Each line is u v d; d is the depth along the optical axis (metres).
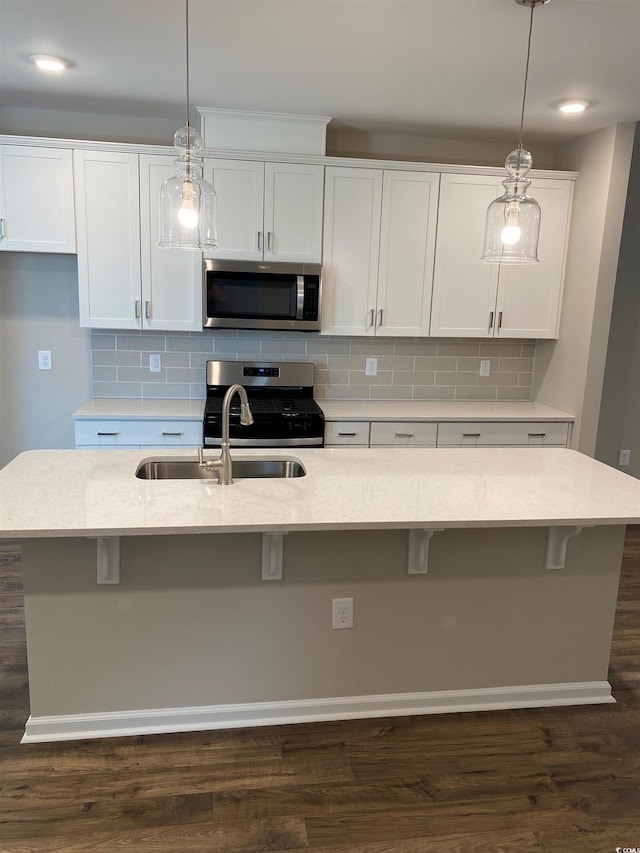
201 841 1.76
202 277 3.63
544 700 2.43
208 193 2.08
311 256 3.74
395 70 2.83
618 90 3.00
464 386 4.39
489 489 2.21
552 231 3.95
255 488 2.16
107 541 2.03
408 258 3.83
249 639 2.20
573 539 2.35
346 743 2.17
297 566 2.18
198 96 3.31
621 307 4.36
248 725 2.24
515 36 2.43
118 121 3.75
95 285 3.62
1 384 3.98
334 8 2.24
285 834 1.79
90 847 1.73
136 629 2.13
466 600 2.31
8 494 2.01
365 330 3.89
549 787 2.00
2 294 3.88
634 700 2.47
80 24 2.43
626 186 3.61
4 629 2.81
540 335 4.07
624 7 2.16
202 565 2.12
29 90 3.28
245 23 2.38
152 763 2.05
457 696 2.37
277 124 3.60
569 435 3.95
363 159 3.69
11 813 1.84
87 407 3.74
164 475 2.53
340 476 2.33
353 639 2.27
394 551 2.23
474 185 3.80
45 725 2.13
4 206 3.46
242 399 2.24
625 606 3.23
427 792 1.96
